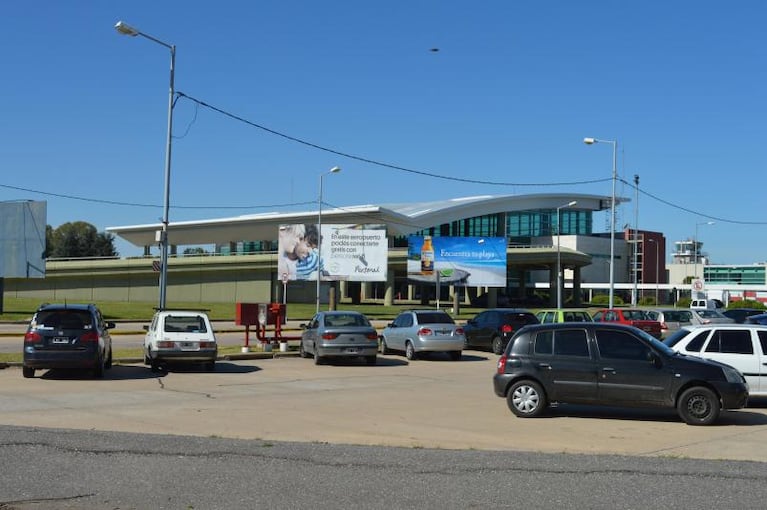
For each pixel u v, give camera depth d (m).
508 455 9.34
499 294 107.31
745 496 7.43
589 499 7.30
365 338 22.50
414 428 11.77
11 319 44.44
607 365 12.79
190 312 20.39
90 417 12.33
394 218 88.56
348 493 7.43
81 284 95.88
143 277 91.75
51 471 8.20
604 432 11.65
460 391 16.59
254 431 11.23
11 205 45.41
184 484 7.73
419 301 107.06
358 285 91.50
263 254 83.62
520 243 114.44
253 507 6.94
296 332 39.53
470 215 101.56
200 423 11.88
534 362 13.09
